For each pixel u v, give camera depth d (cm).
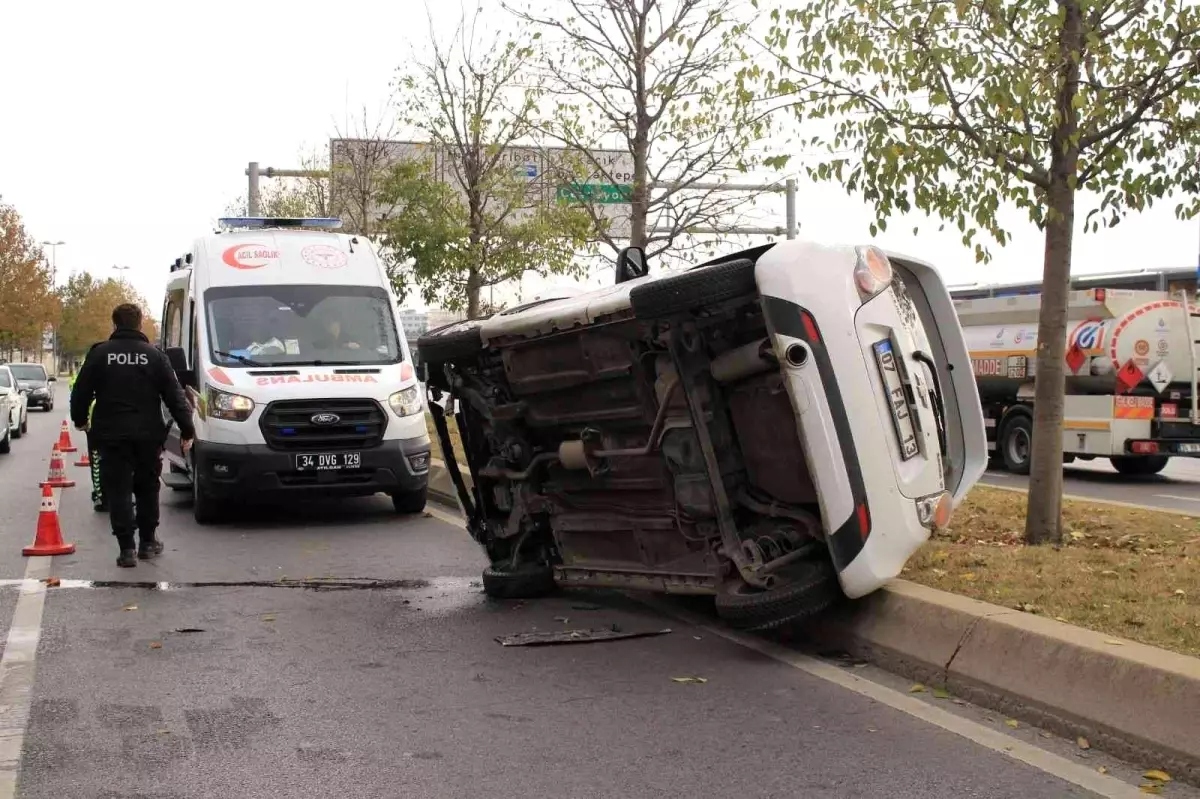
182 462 1393
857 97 823
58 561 969
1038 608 606
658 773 468
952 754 486
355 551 1035
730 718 538
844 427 617
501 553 847
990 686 548
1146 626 565
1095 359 1605
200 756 488
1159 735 464
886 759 481
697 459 671
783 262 623
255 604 799
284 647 676
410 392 1235
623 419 717
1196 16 772
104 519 1237
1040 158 818
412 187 2000
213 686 593
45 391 4053
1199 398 1642
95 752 492
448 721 536
